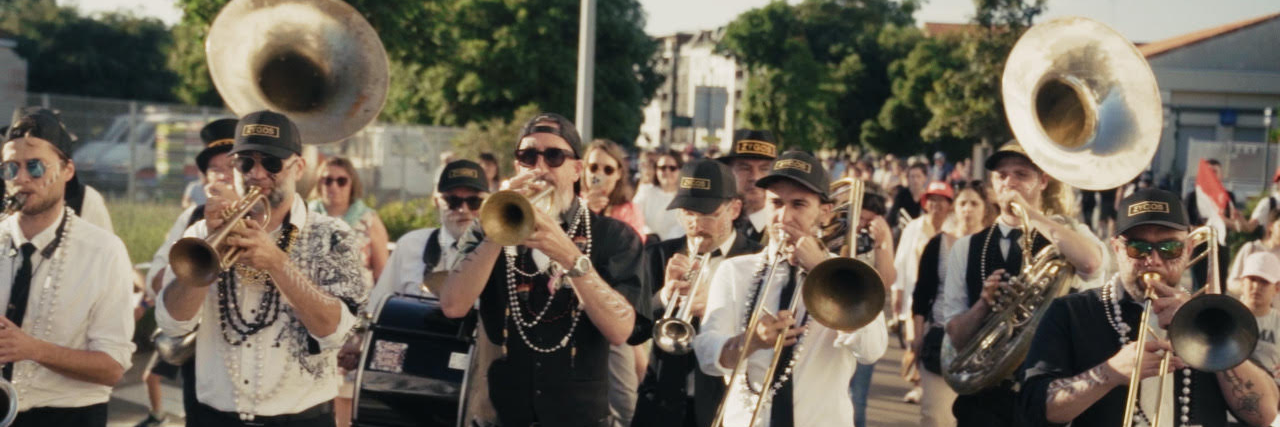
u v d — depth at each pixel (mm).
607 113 42469
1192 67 41906
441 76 40281
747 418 4070
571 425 4176
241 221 3789
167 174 22328
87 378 4070
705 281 4930
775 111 50781
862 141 63312
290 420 4191
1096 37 4957
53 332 4098
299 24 5094
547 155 4109
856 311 3438
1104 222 22016
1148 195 3605
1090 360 3760
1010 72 5199
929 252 6289
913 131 60594
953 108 37219
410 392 4953
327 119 5176
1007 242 5422
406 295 5285
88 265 4164
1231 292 5992
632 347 5328
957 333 5242
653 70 49594
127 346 4211
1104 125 4957
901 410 8664
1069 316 3834
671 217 9344
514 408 4191
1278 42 41531
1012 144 5371
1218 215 12312
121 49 49531
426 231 6090
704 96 17547
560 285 4184
